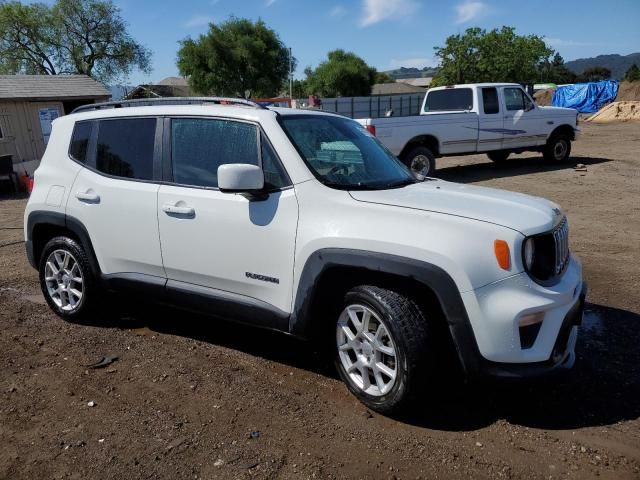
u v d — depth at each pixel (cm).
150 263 434
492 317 307
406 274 319
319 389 377
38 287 609
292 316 364
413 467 296
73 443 320
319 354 428
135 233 436
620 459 300
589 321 488
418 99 4894
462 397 363
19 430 334
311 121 414
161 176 427
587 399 361
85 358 428
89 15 4622
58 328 489
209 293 406
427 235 319
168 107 438
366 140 445
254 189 359
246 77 5231
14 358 430
